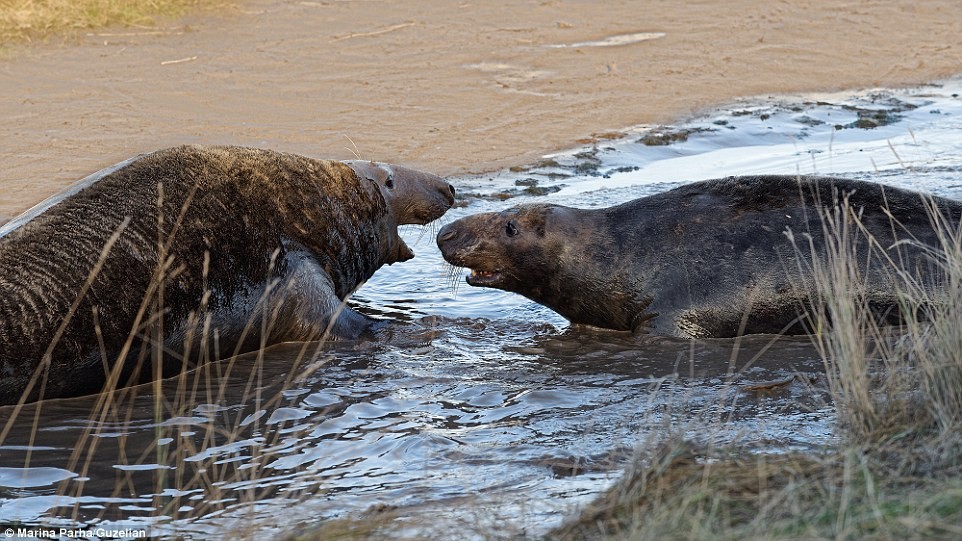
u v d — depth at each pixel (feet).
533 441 62.49
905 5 196.75
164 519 54.80
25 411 69.67
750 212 80.69
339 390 72.64
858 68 164.14
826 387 67.77
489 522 50.83
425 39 170.60
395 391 72.18
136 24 171.32
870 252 74.74
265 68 154.92
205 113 136.98
